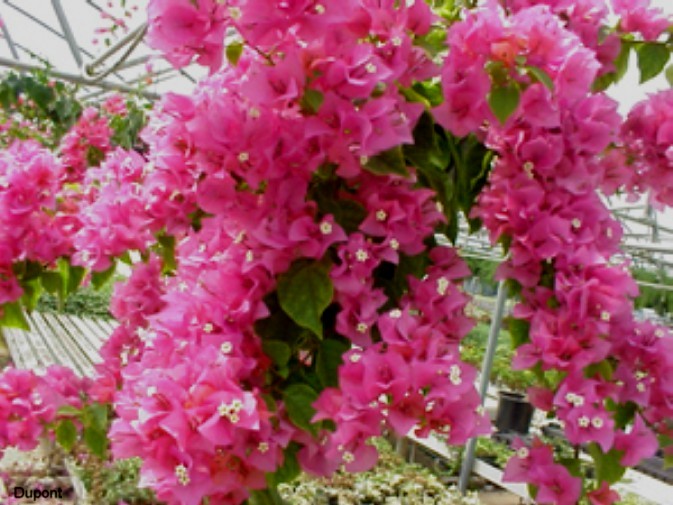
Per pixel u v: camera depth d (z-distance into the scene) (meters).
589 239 0.66
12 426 0.99
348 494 2.12
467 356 3.68
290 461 0.65
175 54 0.58
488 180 0.72
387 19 0.59
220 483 0.54
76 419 1.06
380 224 0.62
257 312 0.62
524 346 0.68
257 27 0.53
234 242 0.65
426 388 0.59
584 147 0.66
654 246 2.03
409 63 0.63
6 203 0.96
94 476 2.12
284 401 0.61
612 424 0.65
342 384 0.56
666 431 0.75
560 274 0.65
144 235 0.96
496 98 0.58
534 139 0.65
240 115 0.59
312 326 0.59
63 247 1.02
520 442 0.72
